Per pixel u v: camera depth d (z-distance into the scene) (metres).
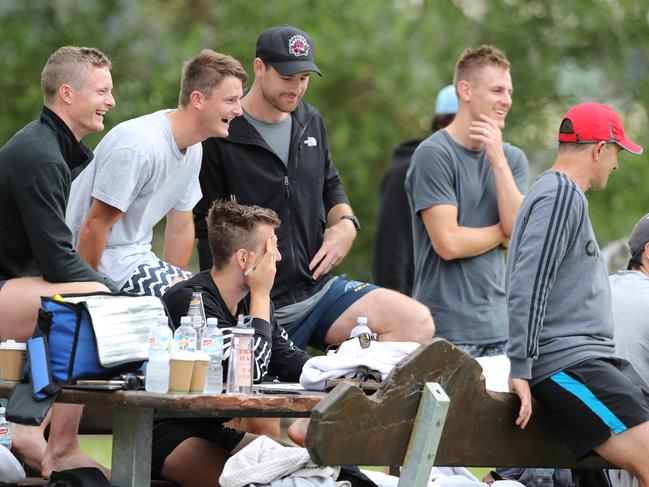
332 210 24.92
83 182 21.47
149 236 22.33
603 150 19.75
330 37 58.75
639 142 63.59
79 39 58.72
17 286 19.06
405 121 60.22
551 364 18.81
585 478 21.00
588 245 19.12
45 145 19.22
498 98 24.77
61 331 16.48
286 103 23.38
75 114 19.91
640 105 64.88
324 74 59.00
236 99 21.66
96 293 17.05
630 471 18.88
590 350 18.86
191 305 18.00
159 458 19.64
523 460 18.94
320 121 24.64
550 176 19.14
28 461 19.92
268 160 23.53
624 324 22.25
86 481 16.36
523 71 63.59
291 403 16.72
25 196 18.95
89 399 16.08
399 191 29.05
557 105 64.88
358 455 16.50
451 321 24.62
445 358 17.36
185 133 21.67
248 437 20.03
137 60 58.84
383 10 60.03
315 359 18.47
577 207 18.84
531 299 18.52
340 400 16.17
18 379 17.44
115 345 16.36
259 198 23.45
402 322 23.22
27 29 57.84
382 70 58.59
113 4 60.19
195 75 21.45
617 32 64.62
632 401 18.58
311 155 24.11
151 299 16.95
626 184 61.16
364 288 23.58
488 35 63.69
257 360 18.86
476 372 17.89
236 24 59.12
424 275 25.11
